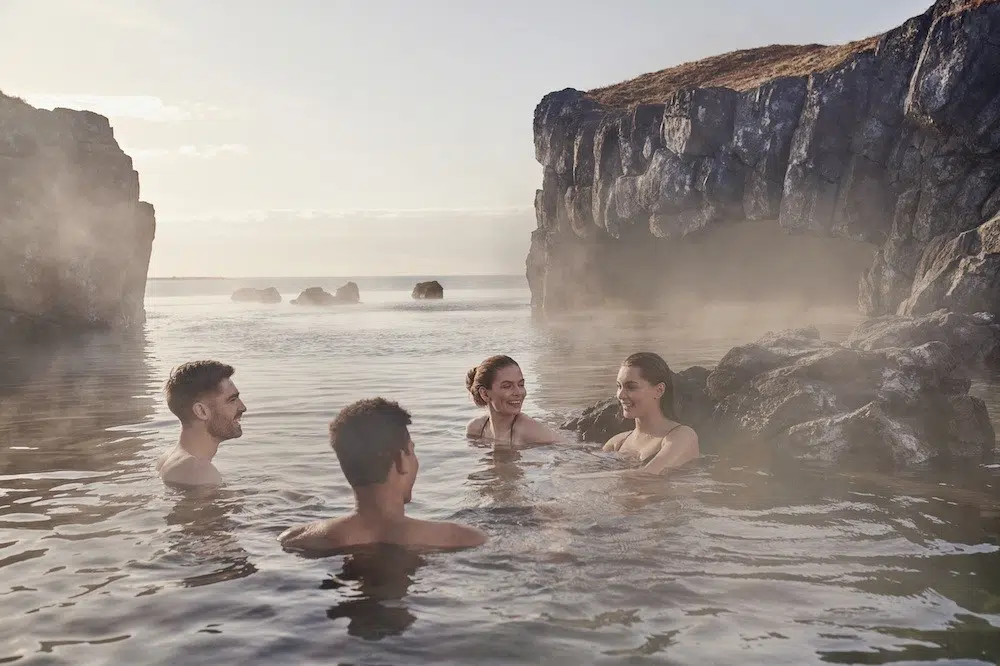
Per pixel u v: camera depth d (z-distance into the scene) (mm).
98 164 27234
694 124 27453
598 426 7305
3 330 23250
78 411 8906
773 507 4613
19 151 24125
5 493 5016
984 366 13320
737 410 7109
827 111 23828
